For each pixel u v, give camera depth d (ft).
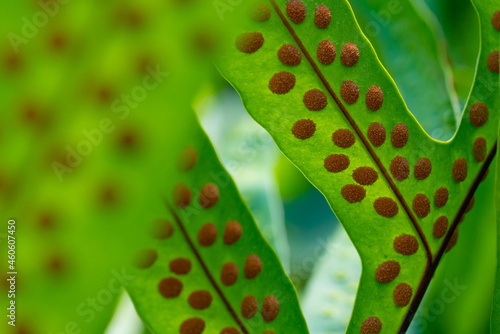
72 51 0.66
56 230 0.66
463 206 0.73
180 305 0.71
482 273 0.79
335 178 0.72
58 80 0.66
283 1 0.71
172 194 0.70
